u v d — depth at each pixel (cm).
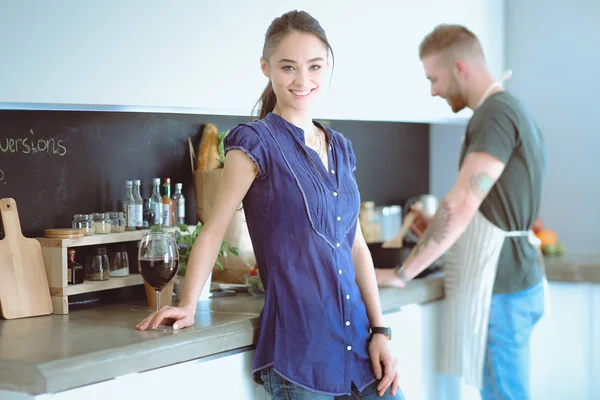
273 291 220
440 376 318
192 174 300
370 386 229
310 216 217
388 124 407
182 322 210
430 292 307
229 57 262
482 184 290
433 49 311
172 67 246
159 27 242
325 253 219
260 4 272
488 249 303
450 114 366
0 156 240
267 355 219
